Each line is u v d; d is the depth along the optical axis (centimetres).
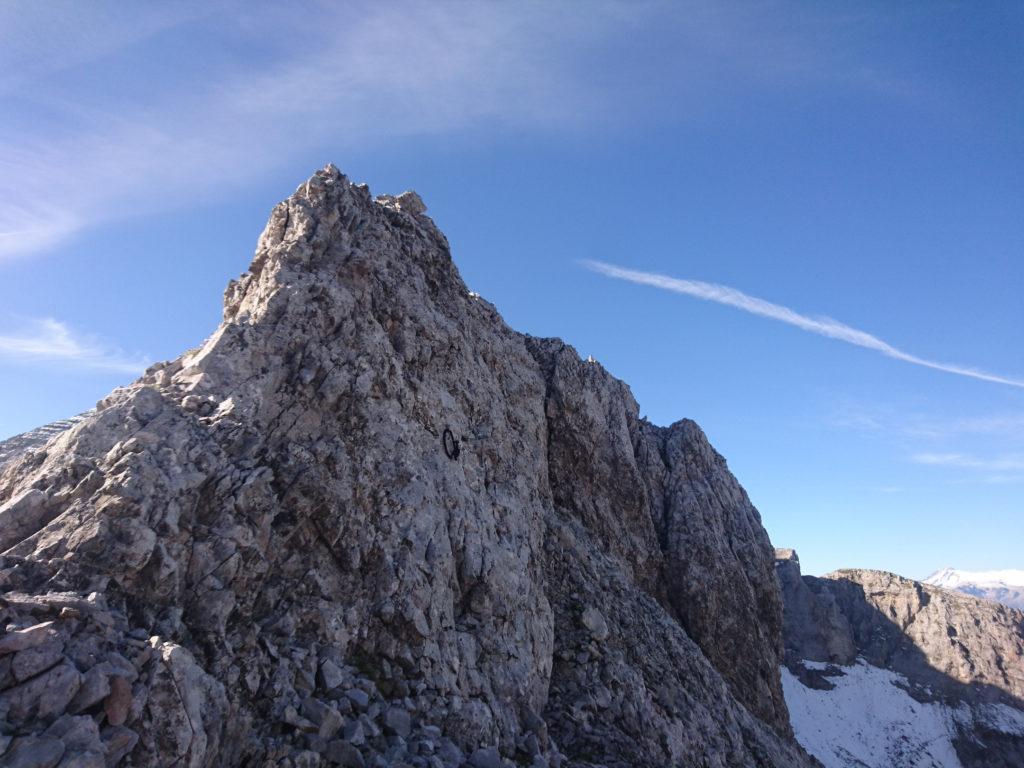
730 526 4769
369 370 2073
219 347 1800
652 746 2228
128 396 1612
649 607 3266
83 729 910
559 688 2280
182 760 1003
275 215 2380
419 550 1875
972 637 10862
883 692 10319
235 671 1295
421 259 2936
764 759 2925
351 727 1374
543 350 4138
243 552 1466
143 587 1259
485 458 2592
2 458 2297
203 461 1510
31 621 1018
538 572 2550
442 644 1789
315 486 1709
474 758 1552
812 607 11562
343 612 1628
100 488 1338
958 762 8981
